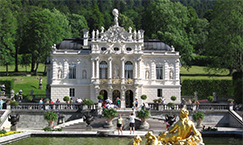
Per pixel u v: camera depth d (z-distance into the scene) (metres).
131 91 69.62
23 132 38.28
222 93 83.06
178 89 70.62
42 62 106.88
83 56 69.75
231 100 60.12
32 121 57.06
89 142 33.81
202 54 142.75
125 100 69.25
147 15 110.69
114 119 50.06
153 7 107.50
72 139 35.75
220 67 83.00
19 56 126.38
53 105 58.41
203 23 144.75
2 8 101.50
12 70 118.88
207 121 58.91
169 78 70.94
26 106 58.09
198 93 83.50
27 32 101.00
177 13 107.31
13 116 47.81
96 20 160.88
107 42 69.25
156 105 59.91
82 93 69.38
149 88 70.12
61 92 69.12
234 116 57.97
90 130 46.91
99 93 68.94
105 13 174.25
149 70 70.56
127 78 69.56
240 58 80.00
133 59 69.31
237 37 77.12
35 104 58.16
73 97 69.19
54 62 69.31
